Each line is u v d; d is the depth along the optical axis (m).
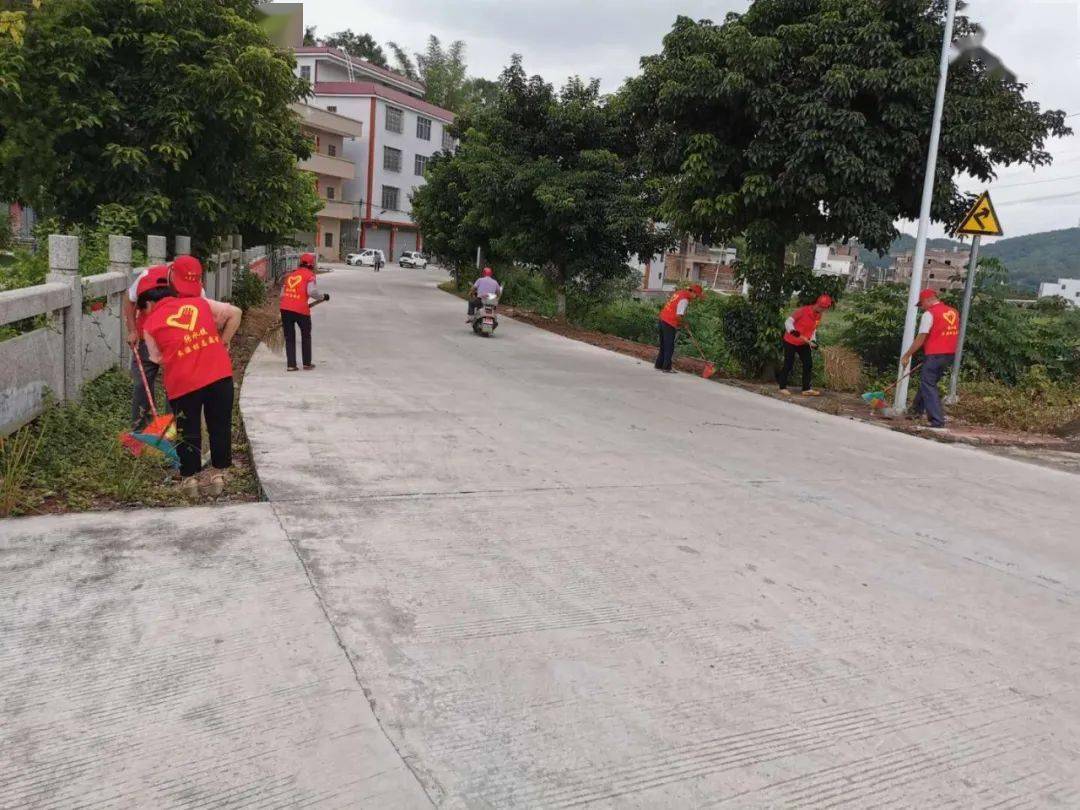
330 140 57.03
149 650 3.02
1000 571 4.75
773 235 11.70
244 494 5.11
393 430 7.01
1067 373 13.70
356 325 15.59
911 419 10.18
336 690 2.86
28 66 9.55
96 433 5.86
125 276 8.21
